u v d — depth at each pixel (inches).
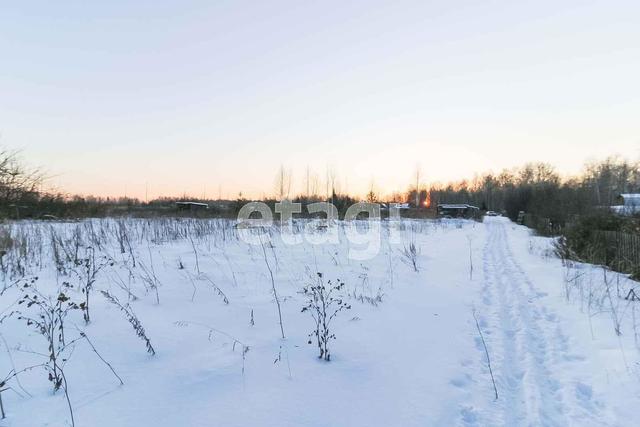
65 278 241.8
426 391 142.9
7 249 301.1
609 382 155.4
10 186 646.5
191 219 686.5
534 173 3447.3
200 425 111.2
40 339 155.1
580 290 307.4
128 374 136.4
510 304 277.3
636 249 403.9
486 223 1737.2
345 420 120.8
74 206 751.7
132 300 209.8
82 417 110.7
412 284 319.0
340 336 187.9
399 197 2074.3
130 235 436.5
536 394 146.6
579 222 538.9
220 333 177.6
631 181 2092.8
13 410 112.3
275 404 125.5
